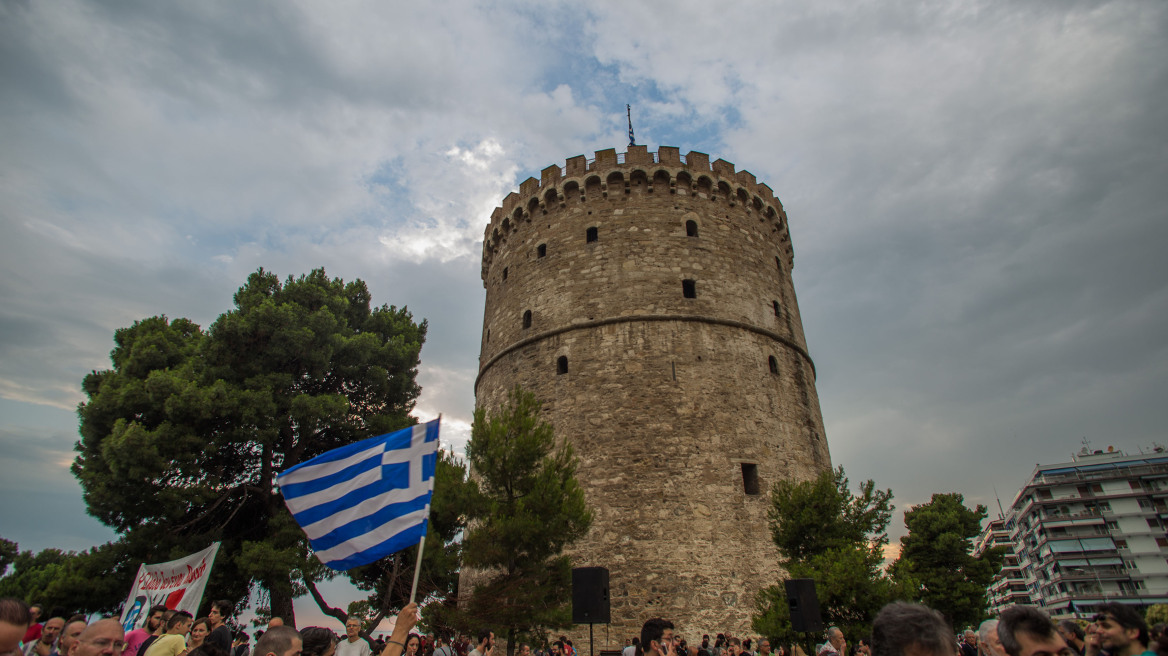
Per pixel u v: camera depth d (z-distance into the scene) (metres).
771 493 25.36
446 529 20.53
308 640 7.20
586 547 23.78
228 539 28.28
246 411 27.36
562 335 28.45
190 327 33.75
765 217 33.53
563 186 31.55
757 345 28.89
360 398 33.50
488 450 17.62
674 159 31.44
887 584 17.72
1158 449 93.00
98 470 27.25
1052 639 4.96
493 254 35.75
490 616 15.62
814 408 30.70
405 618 5.98
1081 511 88.31
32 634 11.29
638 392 26.28
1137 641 5.92
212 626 11.02
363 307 36.84
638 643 18.00
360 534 8.32
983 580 42.78
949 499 47.53
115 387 28.42
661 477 24.53
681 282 28.81
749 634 22.27
